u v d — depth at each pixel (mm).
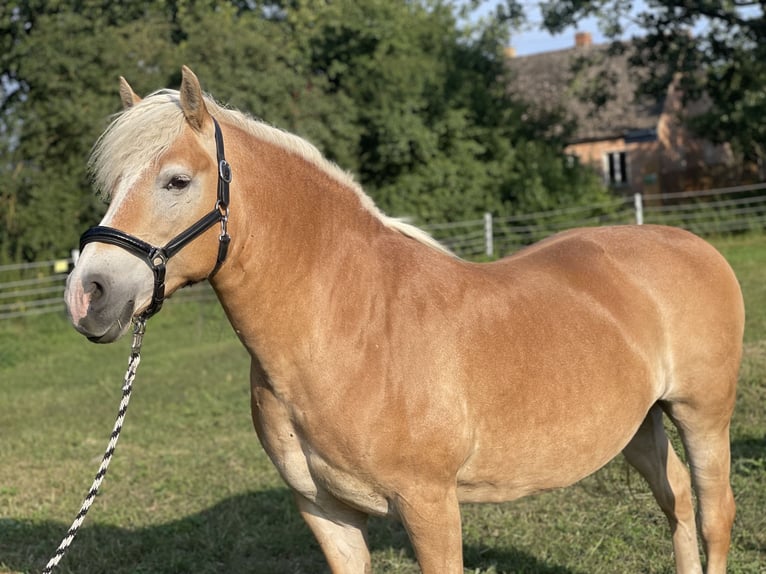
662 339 3162
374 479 2549
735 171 23094
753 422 5594
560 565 3922
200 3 23672
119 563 4270
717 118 19859
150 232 2314
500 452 2717
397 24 21125
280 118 18703
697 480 3365
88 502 2615
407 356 2545
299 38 22469
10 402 9164
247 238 2486
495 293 2811
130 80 18344
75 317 2217
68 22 18469
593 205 17953
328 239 2617
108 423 7594
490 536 4293
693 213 17734
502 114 20484
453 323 2646
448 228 18516
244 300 2529
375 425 2498
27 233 17625
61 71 18312
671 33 19828
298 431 2627
